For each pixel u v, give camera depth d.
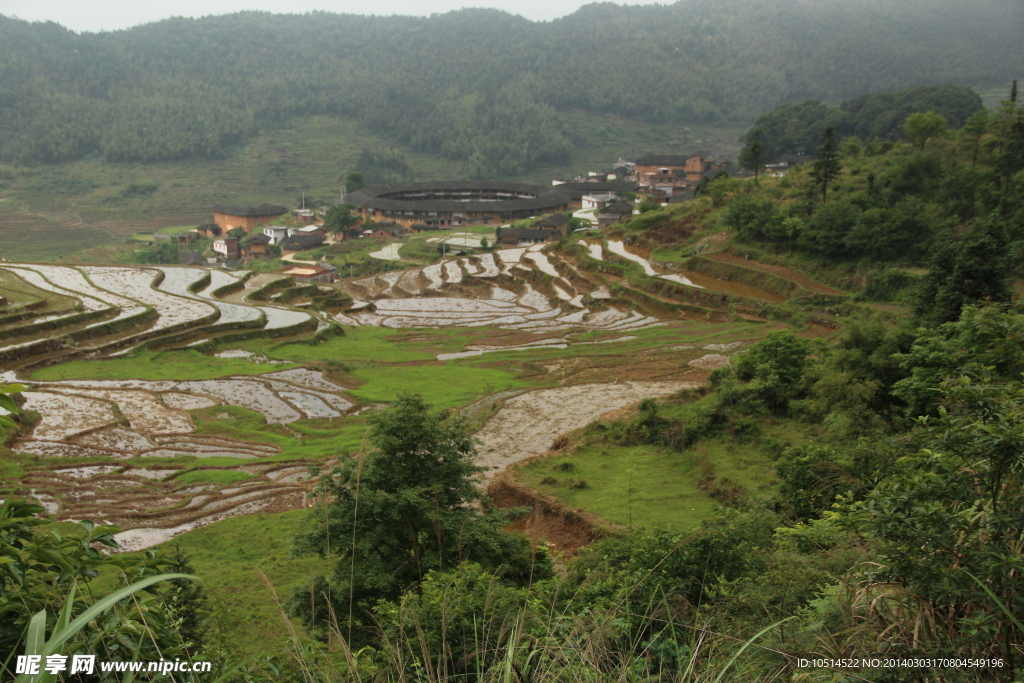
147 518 27.16
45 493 28.59
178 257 122.44
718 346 55.56
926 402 23.92
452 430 16.61
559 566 21.31
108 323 53.75
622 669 5.57
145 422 38.59
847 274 66.12
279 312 68.12
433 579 11.79
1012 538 5.56
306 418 41.12
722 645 6.10
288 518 26.88
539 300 83.62
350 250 128.50
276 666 5.64
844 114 154.00
